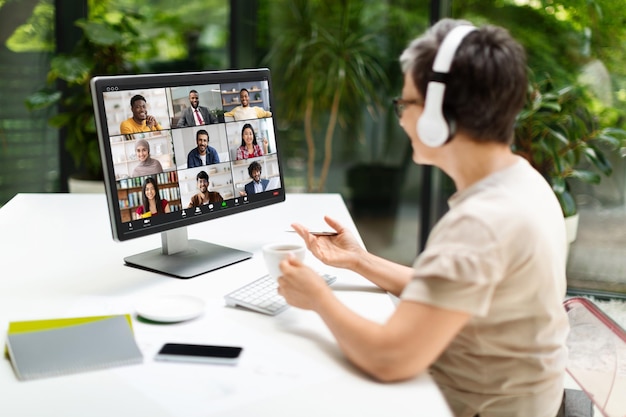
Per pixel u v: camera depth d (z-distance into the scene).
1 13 3.67
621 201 3.40
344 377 1.11
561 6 3.29
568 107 3.26
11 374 1.11
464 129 1.15
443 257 1.05
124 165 1.49
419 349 1.05
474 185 1.16
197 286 1.51
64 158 3.79
